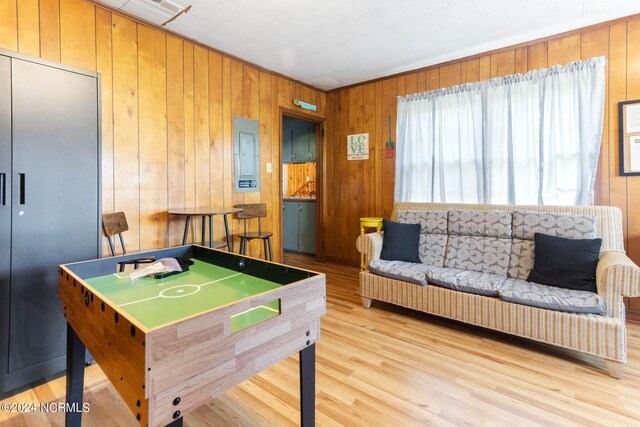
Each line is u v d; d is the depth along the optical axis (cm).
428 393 183
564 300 211
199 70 327
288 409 170
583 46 296
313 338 127
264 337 107
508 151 326
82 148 208
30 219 189
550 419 161
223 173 352
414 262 318
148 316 104
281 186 425
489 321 241
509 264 278
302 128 552
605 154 288
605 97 287
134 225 279
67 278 139
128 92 273
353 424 158
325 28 296
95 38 253
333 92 481
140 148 282
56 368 200
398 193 407
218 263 179
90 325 114
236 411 169
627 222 280
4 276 181
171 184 305
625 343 194
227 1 253
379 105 432
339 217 485
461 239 310
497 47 335
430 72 386
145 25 284
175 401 84
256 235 354
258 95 389
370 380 195
